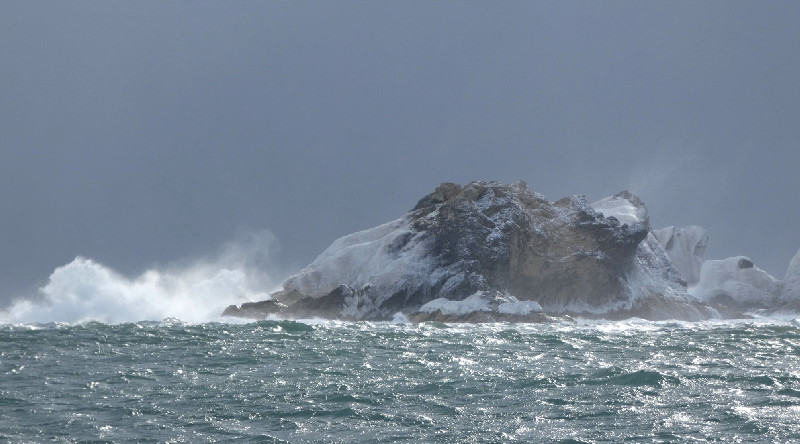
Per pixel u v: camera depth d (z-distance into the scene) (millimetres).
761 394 138250
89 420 123500
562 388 144000
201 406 131750
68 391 142000
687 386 144500
